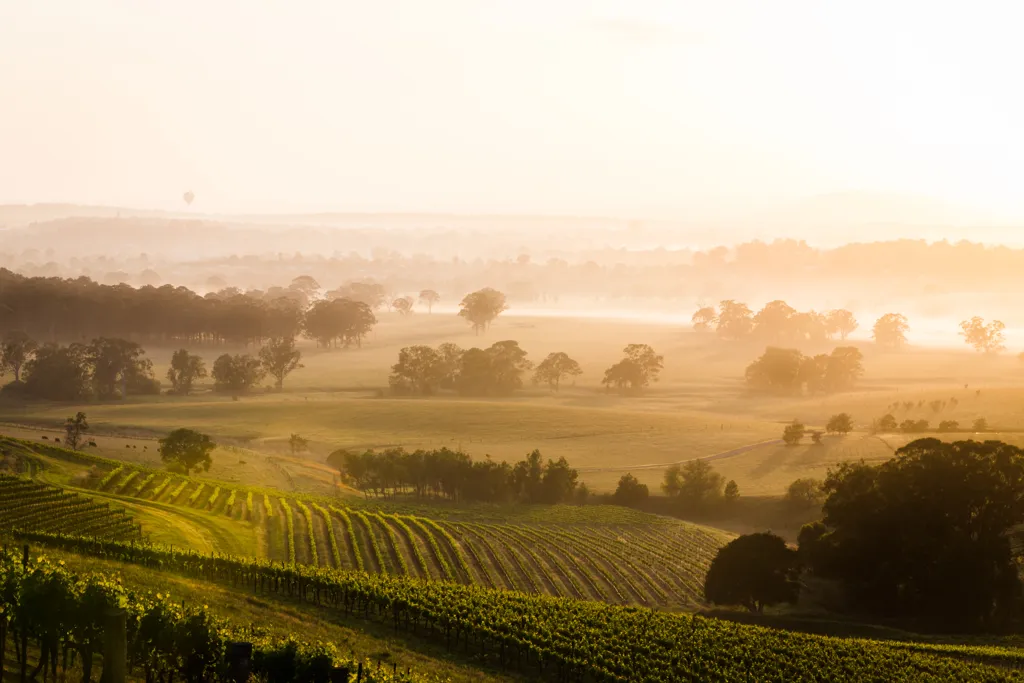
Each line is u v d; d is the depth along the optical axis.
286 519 114.88
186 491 122.75
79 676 41.81
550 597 84.12
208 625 43.62
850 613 95.75
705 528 127.88
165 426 185.62
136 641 42.69
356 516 120.12
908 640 83.44
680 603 96.25
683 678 63.59
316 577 76.56
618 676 63.19
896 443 175.38
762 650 70.19
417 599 73.31
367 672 48.69
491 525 122.31
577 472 149.38
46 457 126.62
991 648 77.25
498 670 65.06
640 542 118.06
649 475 158.88
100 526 90.44
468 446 178.50
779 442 180.88
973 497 94.25
